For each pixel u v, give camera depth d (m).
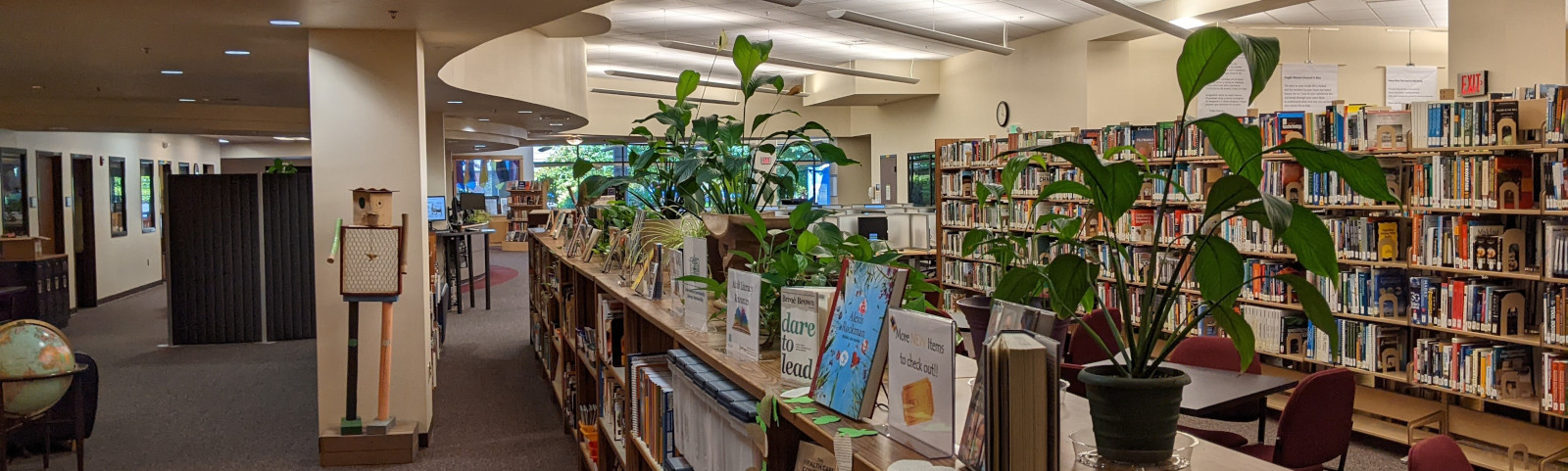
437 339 8.47
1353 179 1.60
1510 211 4.93
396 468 5.37
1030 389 1.30
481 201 17.12
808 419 1.82
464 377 8.17
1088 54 12.79
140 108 10.88
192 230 9.88
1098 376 1.56
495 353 9.41
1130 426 1.51
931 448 1.56
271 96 9.58
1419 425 5.47
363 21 5.13
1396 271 5.75
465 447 5.83
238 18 5.05
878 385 1.78
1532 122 4.91
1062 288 1.80
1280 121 6.25
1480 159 5.10
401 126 5.44
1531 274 4.95
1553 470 4.84
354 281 5.20
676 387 2.85
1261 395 3.80
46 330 5.05
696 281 2.86
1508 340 5.04
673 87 21.72
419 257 5.61
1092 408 1.57
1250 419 4.80
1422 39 13.27
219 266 9.94
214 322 9.94
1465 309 5.27
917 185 15.78
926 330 1.58
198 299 9.89
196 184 9.88
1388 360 5.79
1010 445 1.30
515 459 5.56
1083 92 12.89
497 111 12.08
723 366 2.38
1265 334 6.41
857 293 1.89
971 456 1.41
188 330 9.89
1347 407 3.73
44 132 12.39
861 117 21.11
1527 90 5.92
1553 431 5.09
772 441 2.09
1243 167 1.67
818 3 11.55
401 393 5.71
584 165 4.52
